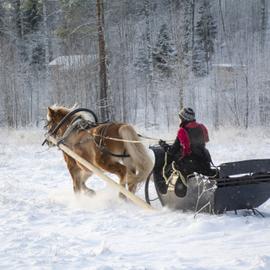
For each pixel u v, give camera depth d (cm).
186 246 600
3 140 2388
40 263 533
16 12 5900
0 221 801
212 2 6688
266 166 772
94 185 1191
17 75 4338
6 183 1223
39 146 2139
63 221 796
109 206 923
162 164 854
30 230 727
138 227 724
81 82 3612
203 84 4634
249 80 3697
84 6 3216
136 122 4169
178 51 3316
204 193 751
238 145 1941
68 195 1069
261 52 4253
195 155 795
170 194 825
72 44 3784
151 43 5325
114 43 4444
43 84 4744
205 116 3875
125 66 4497
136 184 925
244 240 617
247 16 6359
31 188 1179
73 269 512
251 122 3631
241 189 744
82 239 651
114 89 4031
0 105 4059
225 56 5016
